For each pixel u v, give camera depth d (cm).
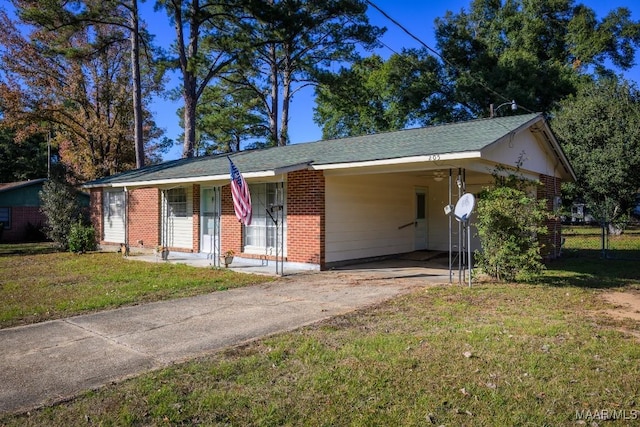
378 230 1370
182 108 3612
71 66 2809
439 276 1047
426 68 3522
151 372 443
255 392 394
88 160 3059
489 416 349
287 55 2920
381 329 582
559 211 1052
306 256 1162
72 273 1132
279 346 516
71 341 552
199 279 1010
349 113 3494
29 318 667
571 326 579
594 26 3488
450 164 964
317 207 1143
